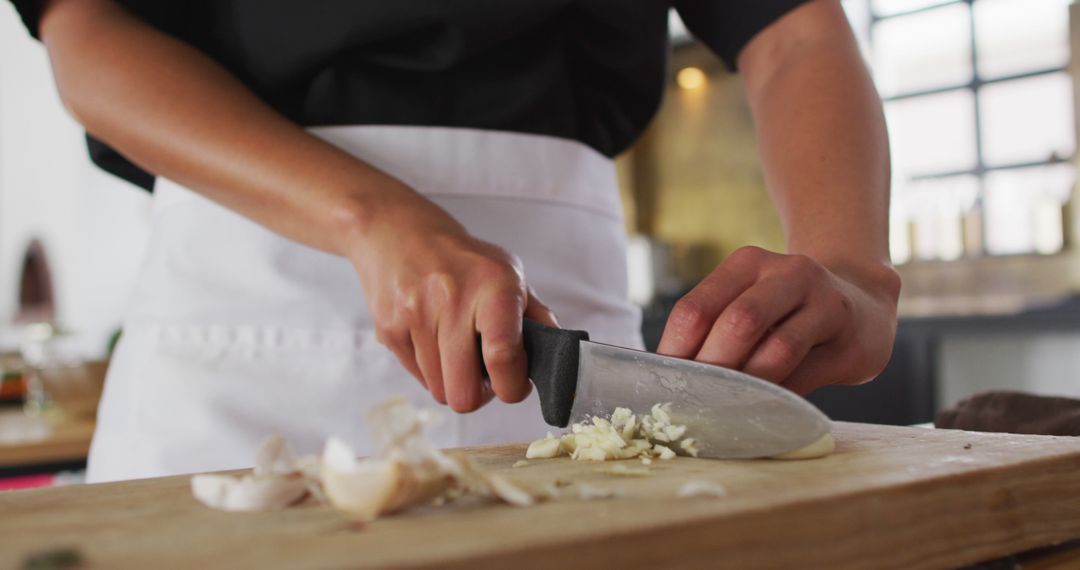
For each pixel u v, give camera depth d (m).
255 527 0.45
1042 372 2.53
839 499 0.47
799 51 0.89
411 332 0.66
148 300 0.96
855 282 0.71
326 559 0.37
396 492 0.45
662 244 5.01
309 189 0.70
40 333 2.77
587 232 1.02
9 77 6.34
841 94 0.84
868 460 0.57
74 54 0.81
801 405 0.58
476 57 0.93
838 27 0.90
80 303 6.87
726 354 0.62
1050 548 0.59
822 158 0.80
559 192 0.99
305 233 0.73
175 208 0.96
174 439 0.91
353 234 0.68
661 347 0.66
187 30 0.94
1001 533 0.54
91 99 0.79
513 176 0.96
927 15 4.23
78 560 0.40
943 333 2.65
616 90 1.06
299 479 0.52
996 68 4.04
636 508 0.45
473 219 0.95
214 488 0.52
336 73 0.91
